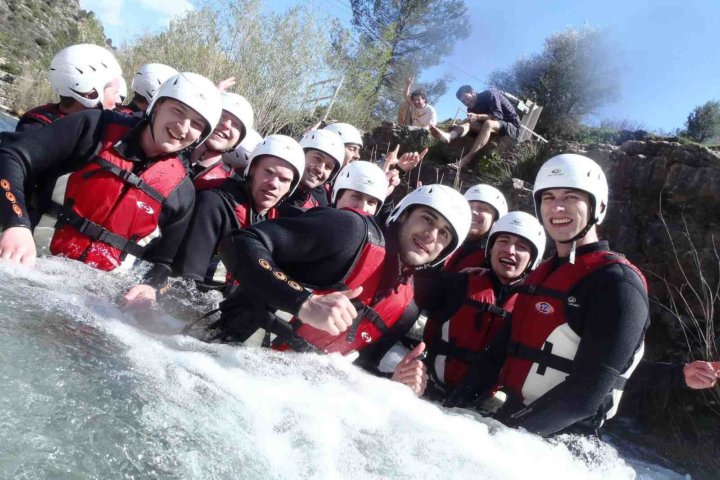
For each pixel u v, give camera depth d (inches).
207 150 169.3
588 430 114.3
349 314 94.3
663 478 154.3
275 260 104.1
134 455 63.4
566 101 984.9
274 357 101.4
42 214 125.6
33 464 56.7
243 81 569.3
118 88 172.7
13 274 103.1
